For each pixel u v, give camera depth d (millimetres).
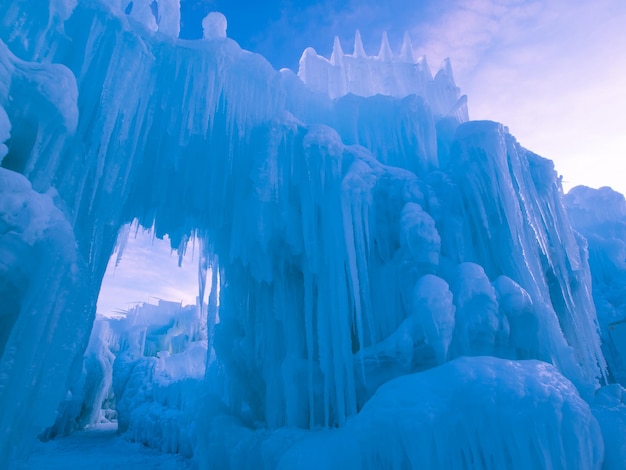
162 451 18438
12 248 4984
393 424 6570
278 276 11539
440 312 8672
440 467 6094
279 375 11250
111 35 8062
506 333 8914
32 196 5211
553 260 11852
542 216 11961
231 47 9945
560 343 9227
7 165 5941
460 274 9555
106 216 7840
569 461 5891
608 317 14898
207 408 11945
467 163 11461
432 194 11469
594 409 7363
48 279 5379
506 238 10758
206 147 10031
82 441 23047
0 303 5383
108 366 32594
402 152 13141
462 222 11086
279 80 11094
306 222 10320
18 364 4988
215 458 10391
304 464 7352
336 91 15625
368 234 10664
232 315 13859
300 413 10289
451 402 6508
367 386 9469
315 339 11359
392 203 11766
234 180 10352
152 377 24969
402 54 17734
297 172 10602
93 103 7715
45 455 17891
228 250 11719
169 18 10742
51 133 6211
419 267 10344
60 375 5523
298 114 12375
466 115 15188
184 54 9352
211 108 9398
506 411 6051
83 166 7336
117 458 17250
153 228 10719
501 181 10992
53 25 7203
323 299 10352
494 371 6734
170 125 9023
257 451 9648
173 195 9992
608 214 20625
